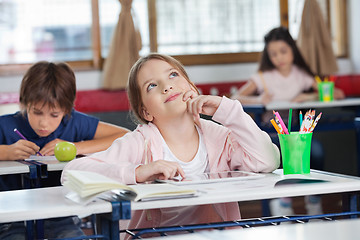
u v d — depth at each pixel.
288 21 5.57
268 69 4.99
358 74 5.68
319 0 5.77
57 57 5.14
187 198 1.18
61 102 2.40
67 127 2.64
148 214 1.46
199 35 5.44
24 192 1.40
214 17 5.47
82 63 5.13
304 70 5.02
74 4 5.14
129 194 1.23
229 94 5.34
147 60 1.71
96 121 2.73
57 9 5.11
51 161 2.16
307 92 5.02
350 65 5.75
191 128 1.70
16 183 2.31
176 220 1.45
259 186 1.31
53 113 2.41
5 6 5.00
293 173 1.55
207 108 1.67
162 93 1.66
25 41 5.07
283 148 1.56
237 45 5.54
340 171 5.35
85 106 4.99
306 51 5.41
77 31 5.15
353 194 1.32
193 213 1.45
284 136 1.55
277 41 4.92
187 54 5.37
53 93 2.36
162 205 1.15
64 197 1.29
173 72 1.69
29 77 2.40
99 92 5.01
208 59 5.41
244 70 5.47
